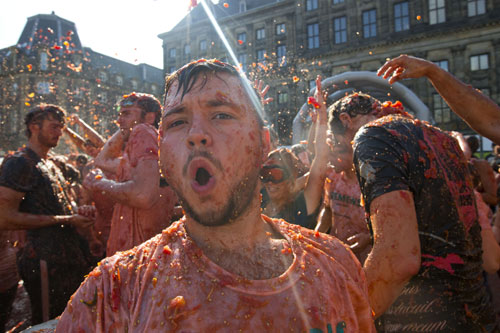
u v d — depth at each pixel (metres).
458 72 22.28
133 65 47.47
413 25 23.59
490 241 1.34
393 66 1.25
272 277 0.53
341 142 1.59
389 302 0.79
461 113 1.20
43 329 1.33
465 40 22.09
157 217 1.57
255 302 0.48
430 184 0.93
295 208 1.64
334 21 25.88
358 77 14.73
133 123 1.60
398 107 1.37
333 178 1.85
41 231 2.14
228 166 0.48
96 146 2.95
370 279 0.78
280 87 25.14
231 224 0.52
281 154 1.67
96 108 36.81
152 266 0.51
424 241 0.94
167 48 34.81
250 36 29.83
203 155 0.47
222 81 0.51
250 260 0.53
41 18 37.25
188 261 0.50
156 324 0.45
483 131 1.17
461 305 0.94
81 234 2.31
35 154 2.27
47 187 2.20
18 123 33.53
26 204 2.11
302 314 0.50
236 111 0.50
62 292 2.19
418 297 0.96
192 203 0.49
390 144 0.91
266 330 0.47
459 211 0.98
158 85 47.94
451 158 1.04
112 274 0.51
